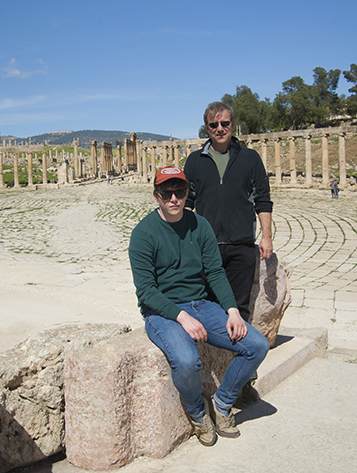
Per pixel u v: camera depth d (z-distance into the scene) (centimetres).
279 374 439
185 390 298
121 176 6850
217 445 320
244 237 388
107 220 2531
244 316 398
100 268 1384
